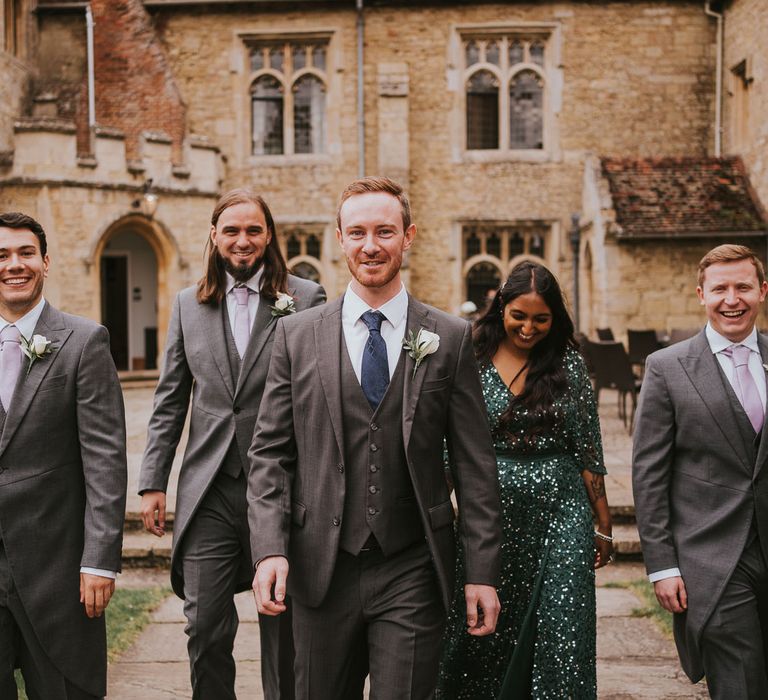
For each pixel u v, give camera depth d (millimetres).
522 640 2771
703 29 15953
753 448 2668
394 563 2326
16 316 2719
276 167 16469
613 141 16188
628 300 13828
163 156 14672
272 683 3137
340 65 16250
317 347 2385
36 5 16219
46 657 2623
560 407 2883
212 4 16172
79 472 2723
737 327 2709
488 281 16703
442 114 16297
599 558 3105
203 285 3248
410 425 2303
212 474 3010
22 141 13570
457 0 15977
